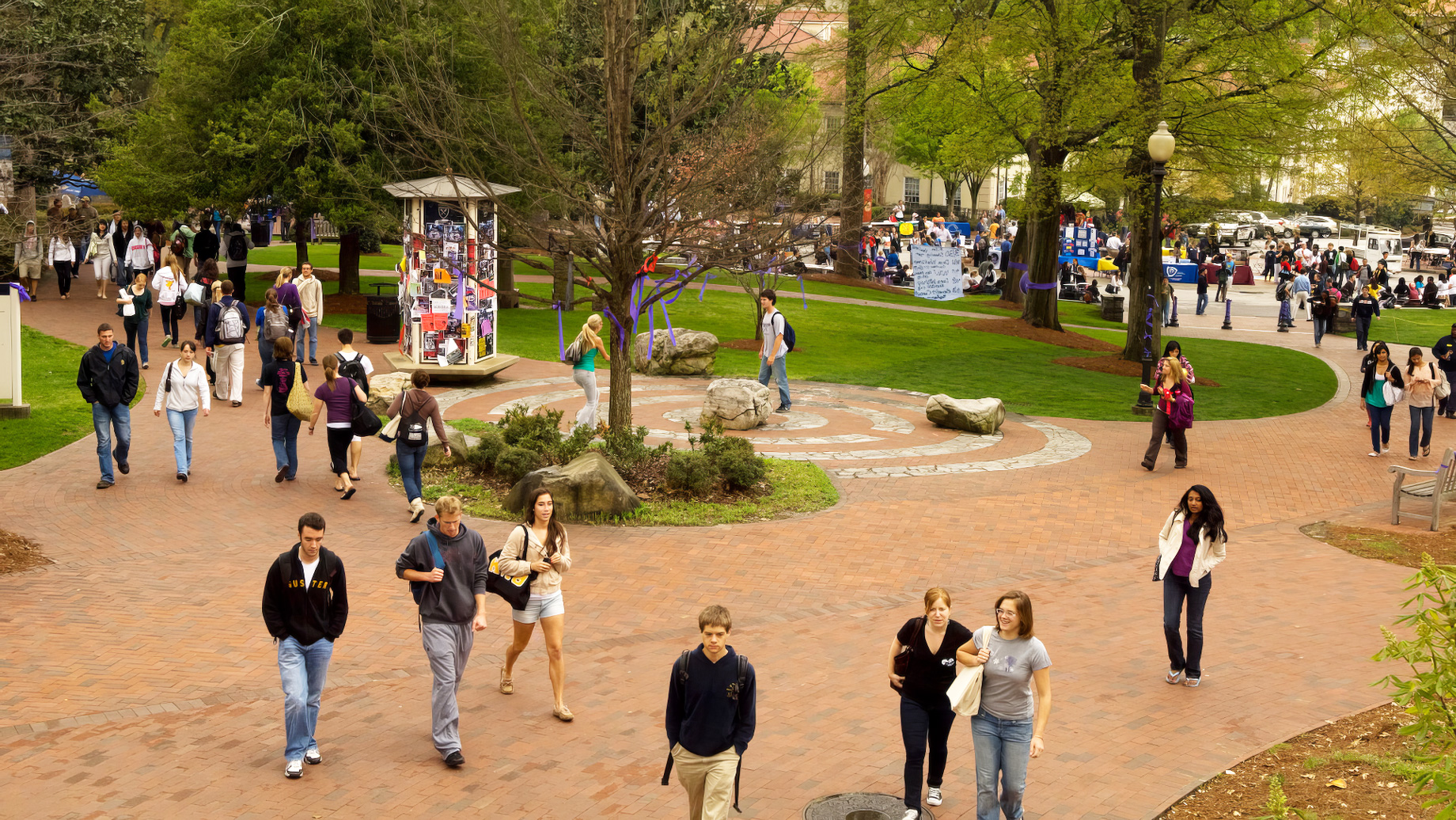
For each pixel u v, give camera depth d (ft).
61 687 27.20
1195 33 86.28
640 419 63.62
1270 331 129.49
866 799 22.91
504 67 47.39
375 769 23.73
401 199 75.36
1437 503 45.27
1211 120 85.10
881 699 28.12
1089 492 50.90
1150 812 22.27
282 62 86.12
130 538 39.22
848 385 80.33
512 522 42.70
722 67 46.21
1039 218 107.76
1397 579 38.75
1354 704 27.76
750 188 46.73
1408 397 76.43
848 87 106.42
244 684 27.78
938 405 65.21
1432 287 154.71
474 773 23.71
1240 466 57.26
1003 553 41.24
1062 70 89.61
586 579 36.76
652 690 28.30
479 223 70.03
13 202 64.59
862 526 44.29
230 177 84.33
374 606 33.50
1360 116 85.30
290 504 44.01
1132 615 34.76
